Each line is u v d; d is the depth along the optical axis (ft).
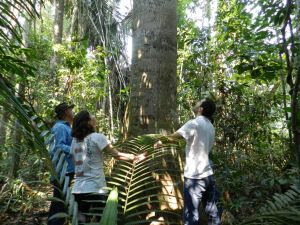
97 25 29.19
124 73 30.71
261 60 12.37
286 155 15.44
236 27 14.56
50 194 15.31
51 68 22.94
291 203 7.64
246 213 11.80
